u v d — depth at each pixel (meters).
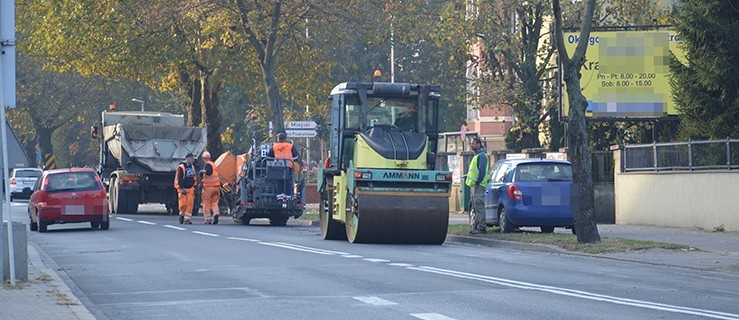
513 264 36.53
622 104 68.00
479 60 96.19
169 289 29.34
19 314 23.52
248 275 32.75
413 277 31.64
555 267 35.41
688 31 59.62
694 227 56.69
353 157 49.16
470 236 50.69
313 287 29.16
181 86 107.50
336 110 50.31
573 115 45.00
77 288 30.06
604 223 67.50
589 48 68.06
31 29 101.69
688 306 24.56
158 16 88.50
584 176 44.34
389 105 49.66
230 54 93.50
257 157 68.94
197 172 85.56
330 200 50.84
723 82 59.62
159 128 85.94
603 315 22.98
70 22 91.06
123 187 86.38
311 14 86.25
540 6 86.56
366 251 42.88
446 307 24.56
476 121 122.00
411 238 47.47
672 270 34.56
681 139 63.00
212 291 28.58
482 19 86.44
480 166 52.09
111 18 90.38
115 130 87.06
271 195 68.25
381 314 23.48
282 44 88.56
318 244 47.56
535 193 51.03
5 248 30.25
